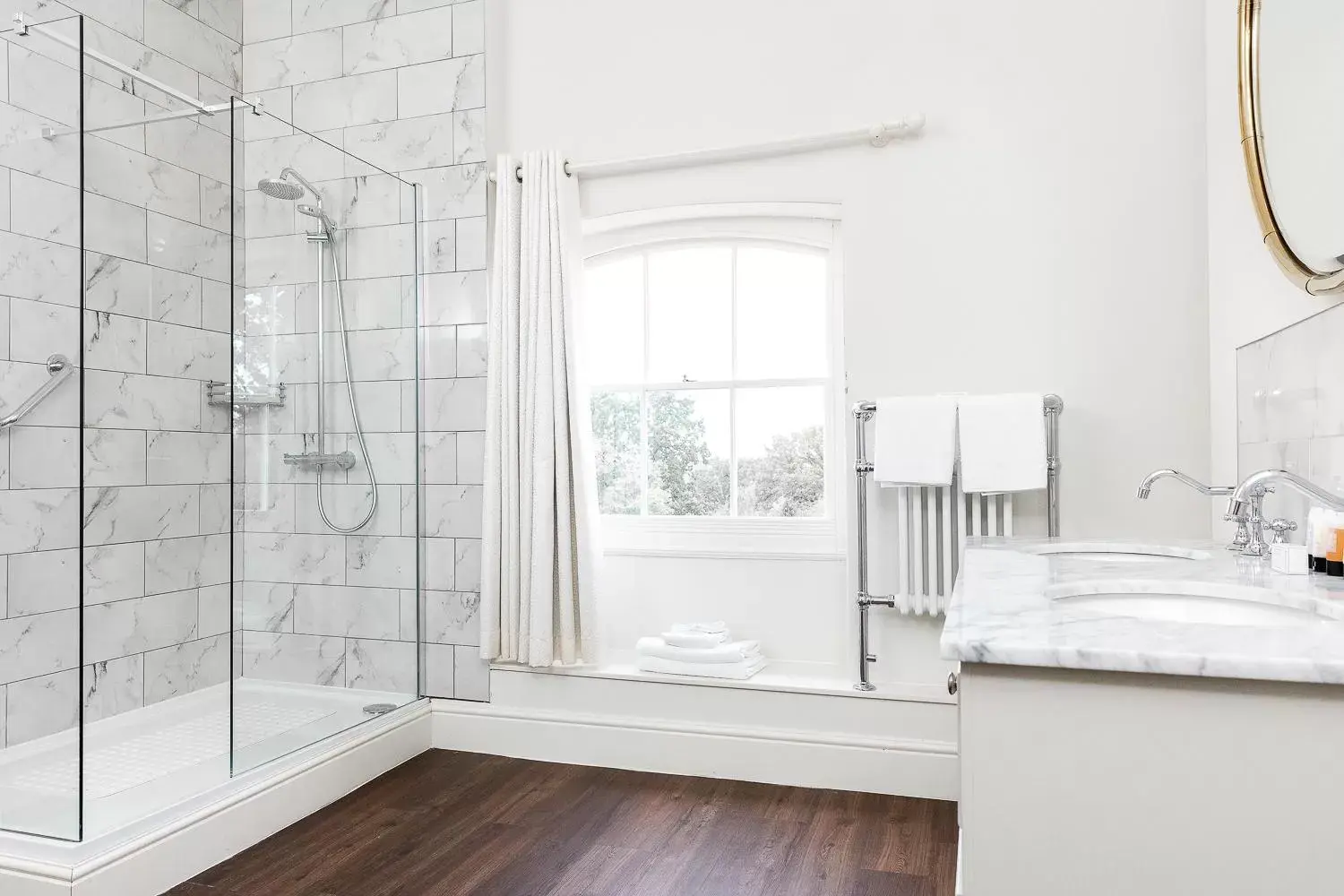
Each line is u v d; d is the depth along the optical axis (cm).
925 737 278
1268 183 195
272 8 365
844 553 313
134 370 279
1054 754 100
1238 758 95
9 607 206
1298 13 173
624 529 342
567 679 316
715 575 328
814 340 325
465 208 334
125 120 252
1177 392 268
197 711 304
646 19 323
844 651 313
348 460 294
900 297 294
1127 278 273
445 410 335
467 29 335
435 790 287
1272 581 144
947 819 260
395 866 232
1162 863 97
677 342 340
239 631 248
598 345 349
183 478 301
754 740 293
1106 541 213
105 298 264
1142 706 98
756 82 310
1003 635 104
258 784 248
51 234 206
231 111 252
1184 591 144
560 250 317
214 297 294
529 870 230
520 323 321
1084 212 277
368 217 305
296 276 275
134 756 266
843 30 301
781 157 307
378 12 348
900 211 294
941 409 272
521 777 299
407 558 323
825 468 321
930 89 291
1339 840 92
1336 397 166
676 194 320
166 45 333
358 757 290
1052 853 100
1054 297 279
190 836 225
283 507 266
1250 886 94
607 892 218
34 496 205
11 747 205
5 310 209
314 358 280
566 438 316
